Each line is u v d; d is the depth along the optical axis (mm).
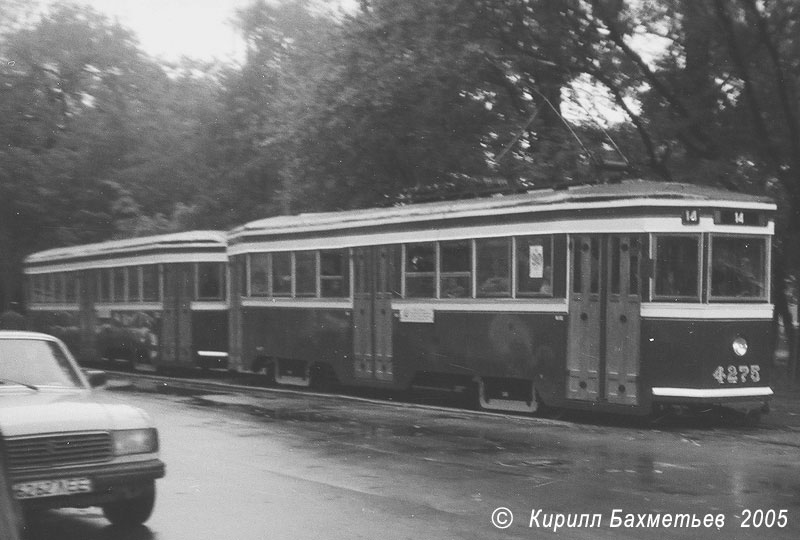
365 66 22562
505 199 15531
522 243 15117
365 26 22500
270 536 7605
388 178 24953
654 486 9305
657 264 13633
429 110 22516
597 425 13984
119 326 26781
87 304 28547
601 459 10891
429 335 16703
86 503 7508
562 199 14562
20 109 44500
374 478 9867
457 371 16188
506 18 20672
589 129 22500
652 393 13547
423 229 16891
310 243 19438
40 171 43438
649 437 12688
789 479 9656
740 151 20109
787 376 21000
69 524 8250
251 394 18938
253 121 37938
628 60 20672
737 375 13750
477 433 13070
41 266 31594
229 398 18047
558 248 14578
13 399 8062
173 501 8945
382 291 17703
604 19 19812
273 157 35844
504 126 23094
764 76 19344
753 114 19250
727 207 13844
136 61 46844
